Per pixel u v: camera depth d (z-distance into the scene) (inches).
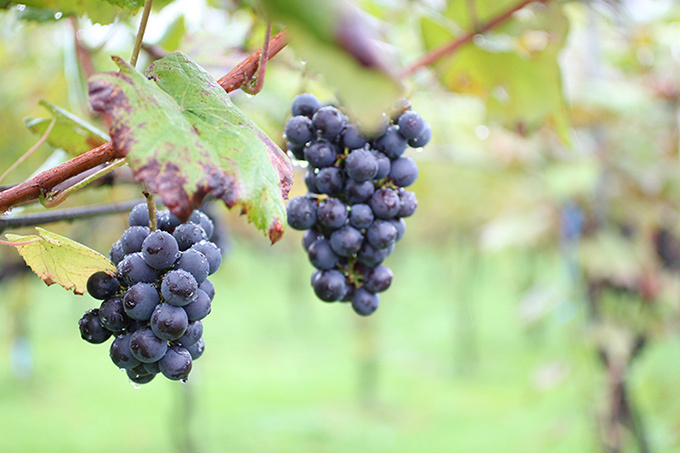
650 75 155.9
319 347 589.0
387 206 45.3
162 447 323.6
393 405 414.6
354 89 17.3
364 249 47.4
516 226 174.2
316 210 46.0
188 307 35.1
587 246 141.5
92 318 36.2
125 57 90.2
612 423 144.4
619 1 87.9
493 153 157.8
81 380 443.8
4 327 463.8
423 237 561.3
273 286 906.1
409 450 330.0
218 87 34.7
